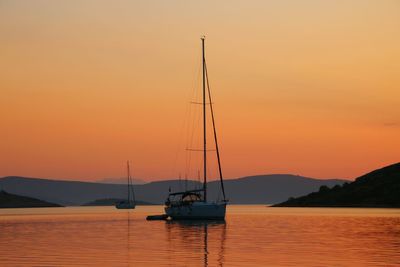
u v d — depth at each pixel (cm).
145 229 7294
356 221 9069
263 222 8912
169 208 9181
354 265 3819
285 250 4634
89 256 4300
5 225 8494
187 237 5950
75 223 9050
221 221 8725
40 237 6038
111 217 11825
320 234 6272
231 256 4272
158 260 4072
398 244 5100
